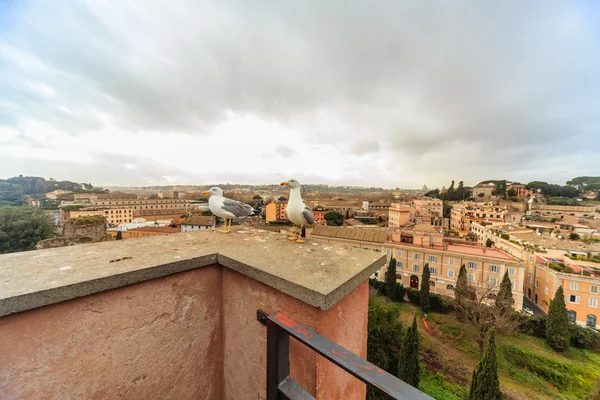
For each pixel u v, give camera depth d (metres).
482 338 15.58
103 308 1.31
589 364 14.09
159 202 58.66
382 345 12.57
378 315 13.25
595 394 11.33
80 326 1.25
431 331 17.12
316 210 55.62
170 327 1.60
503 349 15.07
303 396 1.05
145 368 1.50
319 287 1.22
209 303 1.80
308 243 2.19
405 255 23.97
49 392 1.19
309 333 0.97
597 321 18.03
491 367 9.01
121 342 1.39
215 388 1.89
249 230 2.92
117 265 1.45
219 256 1.77
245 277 1.65
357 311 1.62
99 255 1.68
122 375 1.41
